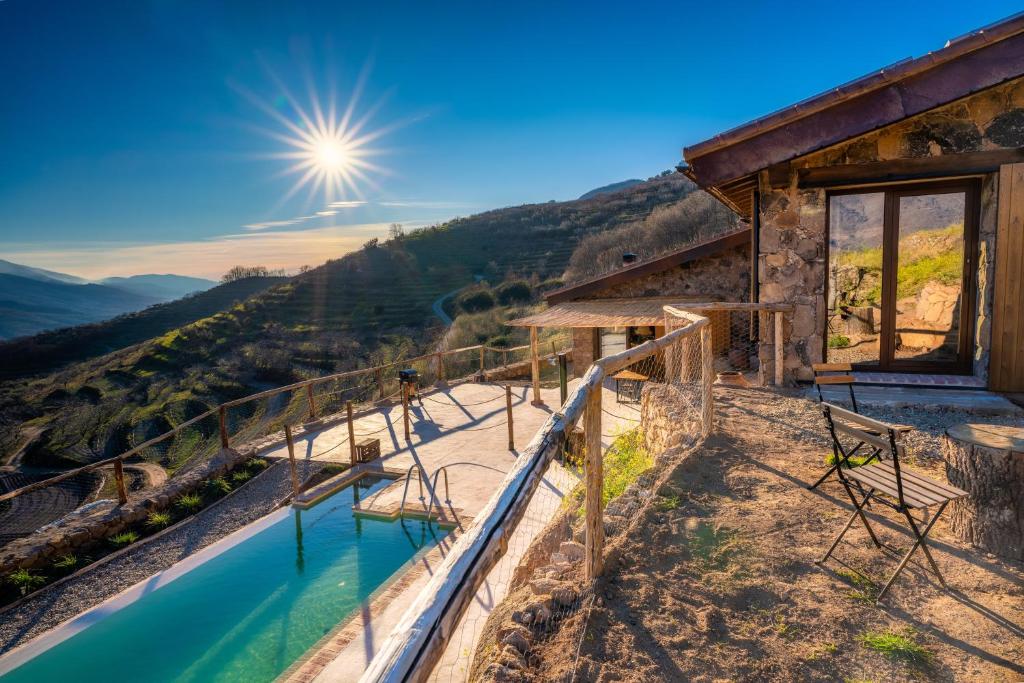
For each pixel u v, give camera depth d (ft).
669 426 21.85
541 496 25.57
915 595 10.65
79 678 18.42
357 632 18.69
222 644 19.92
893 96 23.94
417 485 32.45
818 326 26.86
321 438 41.88
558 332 97.25
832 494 14.88
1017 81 23.80
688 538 12.78
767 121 24.90
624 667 8.94
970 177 24.98
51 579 24.56
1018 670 8.69
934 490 11.39
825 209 26.50
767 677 8.71
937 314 26.32
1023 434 12.51
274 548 26.78
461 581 5.90
